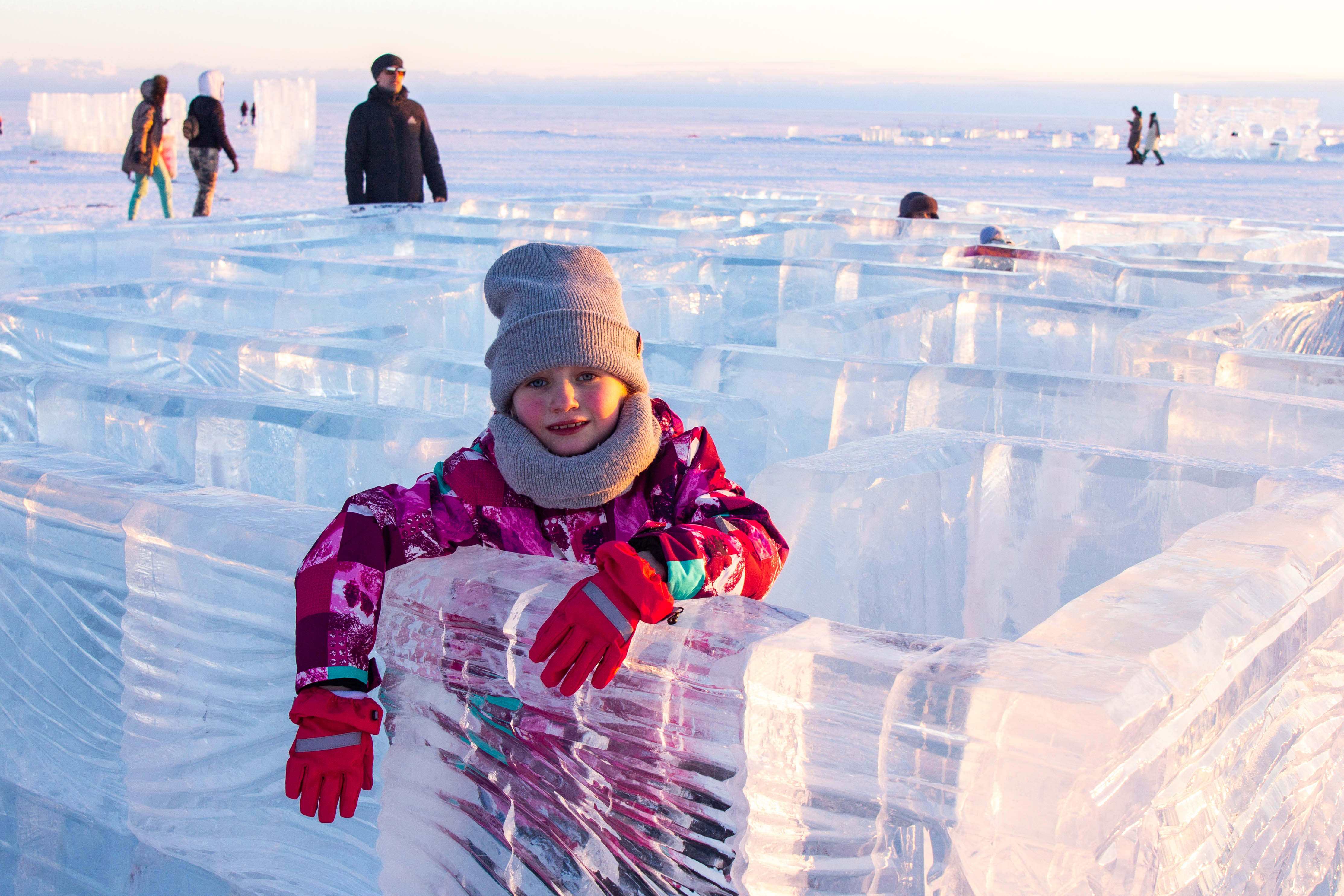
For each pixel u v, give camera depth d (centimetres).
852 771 81
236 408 179
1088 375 207
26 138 3356
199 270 394
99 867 147
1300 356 223
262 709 121
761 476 150
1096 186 1669
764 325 321
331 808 94
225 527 120
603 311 105
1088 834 74
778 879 86
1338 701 126
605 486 101
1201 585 102
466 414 210
